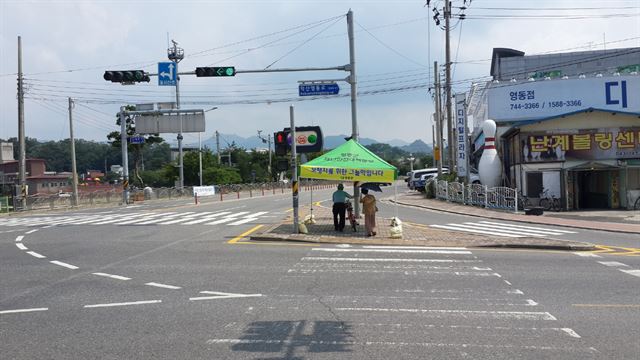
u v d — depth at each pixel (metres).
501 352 5.80
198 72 21.28
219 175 74.12
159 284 9.50
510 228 19.31
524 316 7.29
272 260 12.11
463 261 11.98
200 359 5.62
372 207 16.30
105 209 36.28
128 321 7.10
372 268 11.06
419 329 6.68
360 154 17.50
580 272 10.59
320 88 20.80
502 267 11.18
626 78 33.81
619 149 26.72
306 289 9.02
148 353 5.82
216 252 13.41
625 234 17.59
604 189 27.47
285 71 21.16
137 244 15.26
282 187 74.44
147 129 44.34
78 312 7.62
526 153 27.67
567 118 27.27
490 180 32.09
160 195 51.72
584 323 6.93
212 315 7.37
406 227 19.00
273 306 7.86
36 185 71.44
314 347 5.98
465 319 7.14
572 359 5.59
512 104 35.16
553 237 16.64
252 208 31.84
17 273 10.89
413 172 60.53
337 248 14.08
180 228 19.88
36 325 6.98
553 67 57.09
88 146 132.00
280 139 16.72
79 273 10.73
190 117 44.16
